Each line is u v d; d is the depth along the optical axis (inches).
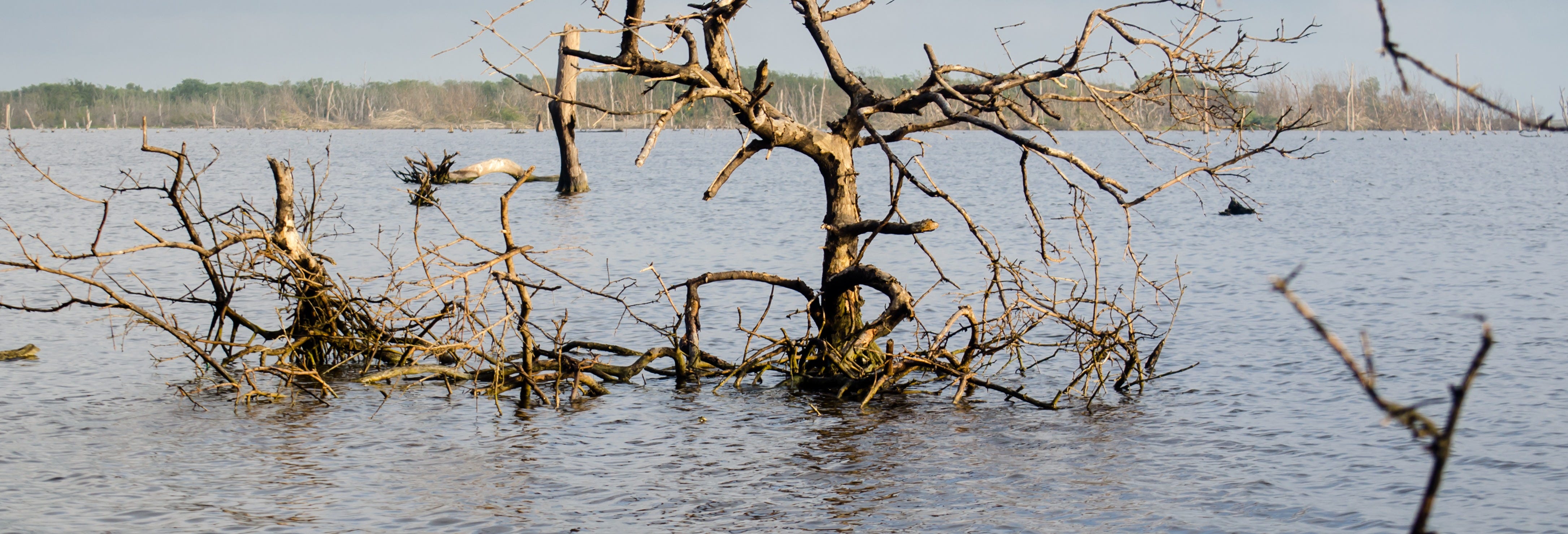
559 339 501.4
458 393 488.4
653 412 457.4
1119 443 403.9
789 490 356.5
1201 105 426.0
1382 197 1775.3
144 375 510.9
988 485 359.3
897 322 484.7
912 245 1059.3
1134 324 648.4
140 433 411.5
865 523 326.0
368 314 534.6
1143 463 378.9
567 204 1599.4
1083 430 423.8
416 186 1761.8
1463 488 345.1
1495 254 974.4
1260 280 829.2
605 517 331.0
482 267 468.8
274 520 324.2
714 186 453.4
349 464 378.9
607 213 1448.1
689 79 426.9
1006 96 443.8
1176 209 1539.1
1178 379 508.1
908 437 416.8
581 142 5315.0
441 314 526.3
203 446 396.5
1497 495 338.3
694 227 1268.5
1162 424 429.1
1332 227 1253.1
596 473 373.4
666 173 2568.9
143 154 3764.8
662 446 405.4
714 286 799.7
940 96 432.1
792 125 469.7
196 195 1798.7
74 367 521.3
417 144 4864.7
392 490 353.1
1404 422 87.4
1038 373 532.1
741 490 355.9
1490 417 422.9
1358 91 5733.3
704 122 7554.1
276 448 397.1
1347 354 85.5
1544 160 3282.5
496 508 337.4
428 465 380.2
